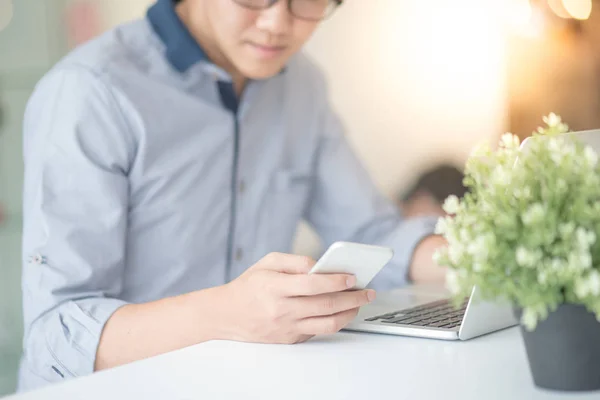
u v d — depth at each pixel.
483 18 3.77
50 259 1.36
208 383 0.87
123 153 1.53
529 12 3.67
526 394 0.81
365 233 1.95
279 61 1.54
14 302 3.05
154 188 1.59
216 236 1.69
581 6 3.57
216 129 1.67
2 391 3.01
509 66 3.76
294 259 1.08
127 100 1.53
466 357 0.97
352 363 0.95
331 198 1.96
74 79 1.50
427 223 1.87
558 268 0.72
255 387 0.85
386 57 3.74
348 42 3.66
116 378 0.90
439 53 3.83
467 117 3.86
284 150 1.83
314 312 1.02
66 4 3.18
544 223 0.72
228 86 1.68
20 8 3.13
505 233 0.75
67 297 1.33
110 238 1.42
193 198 1.64
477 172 0.82
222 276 1.70
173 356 0.99
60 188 1.42
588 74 3.62
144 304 1.23
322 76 1.95
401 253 1.81
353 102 3.69
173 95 1.60
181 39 1.60
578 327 0.78
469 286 0.77
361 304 1.04
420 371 0.91
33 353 1.30
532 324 0.73
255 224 1.77
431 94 3.84
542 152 0.78
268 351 1.01
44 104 1.50
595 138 0.99
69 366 1.24
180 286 1.64
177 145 1.62
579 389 0.80
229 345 1.05
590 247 0.73
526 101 3.75
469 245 0.77
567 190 0.74
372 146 3.73
